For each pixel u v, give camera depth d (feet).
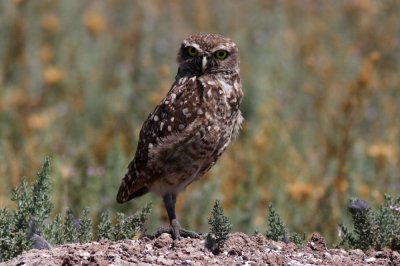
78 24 68.69
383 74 59.00
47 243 28.22
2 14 62.39
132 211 38.06
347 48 62.44
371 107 52.54
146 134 31.27
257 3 71.10
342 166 41.91
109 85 58.18
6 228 28.12
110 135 48.44
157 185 31.30
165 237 27.89
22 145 45.91
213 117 31.19
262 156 45.70
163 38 63.67
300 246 29.35
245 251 27.63
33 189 29.19
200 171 32.12
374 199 38.47
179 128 30.76
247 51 61.21
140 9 69.62
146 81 55.01
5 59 61.05
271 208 30.32
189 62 32.50
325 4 69.92
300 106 53.78
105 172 39.29
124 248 27.12
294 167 45.65
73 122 52.16
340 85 56.80
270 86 54.75
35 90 57.36
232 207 40.63
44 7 69.62
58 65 61.11
